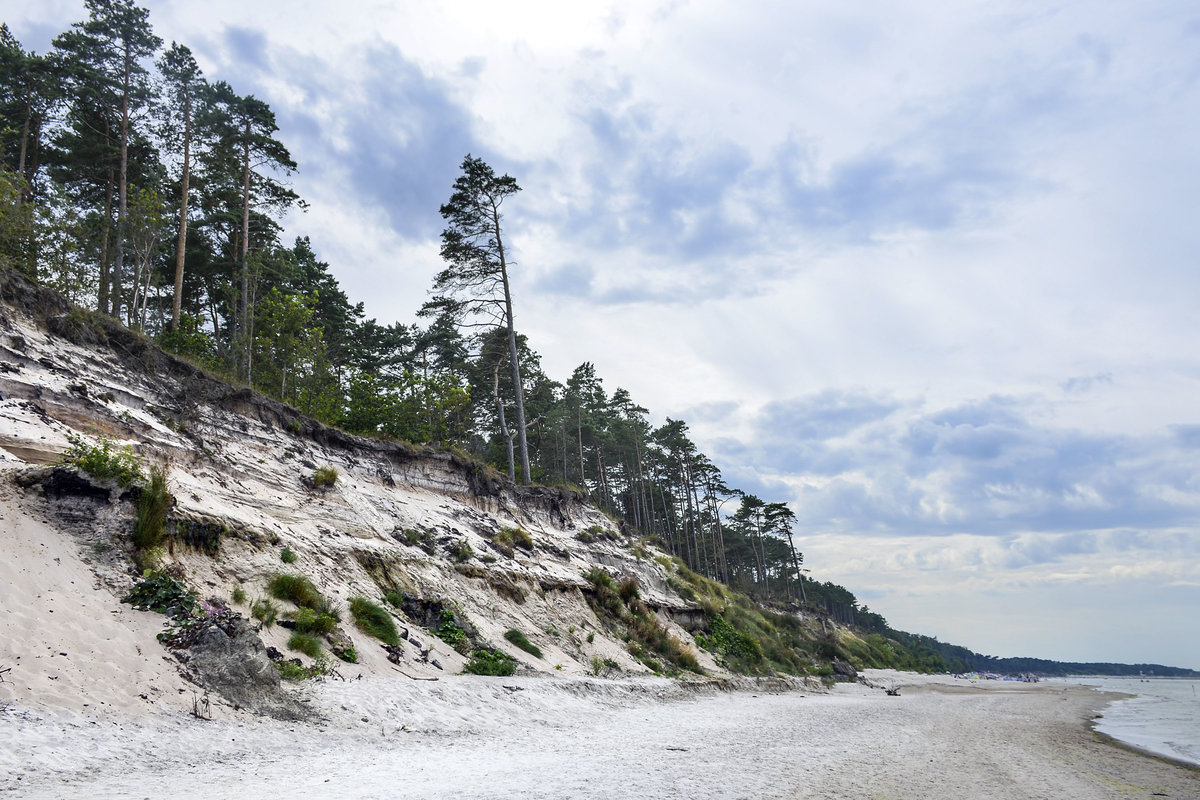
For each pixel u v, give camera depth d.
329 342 49.50
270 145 35.88
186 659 11.11
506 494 34.25
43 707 8.47
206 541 14.98
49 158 37.03
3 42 33.62
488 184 40.34
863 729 20.20
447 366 53.56
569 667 23.69
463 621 21.45
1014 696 48.72
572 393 71.38
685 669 32.59
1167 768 15.09
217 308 43.47
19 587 10.28
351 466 25.17
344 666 14.65
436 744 11.98
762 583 105.31
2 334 15.45
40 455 13.45
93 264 26.73
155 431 17.67
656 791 9.18
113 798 6.80
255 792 7.62
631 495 87.31
